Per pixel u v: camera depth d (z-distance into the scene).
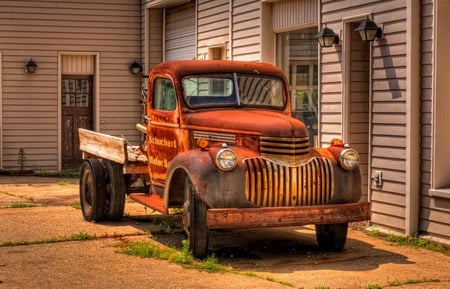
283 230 12.74
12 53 23.58
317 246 11.34
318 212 10.05
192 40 21.58
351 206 10.23
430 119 11.52
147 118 12.53
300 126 10.31
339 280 9.10
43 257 10.53
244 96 11.73
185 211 10.30
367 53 13.42
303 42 15.75
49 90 23.88
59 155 23.98
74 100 24.44
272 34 16.72
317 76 15.23
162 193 12.21
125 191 13.28
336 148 10.68
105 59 24.27
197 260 10.21
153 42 24.11
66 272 9.60
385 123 12.30
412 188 11.69
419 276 9.34
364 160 13.41
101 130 24.30
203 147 10.31
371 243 11.55
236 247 11.30
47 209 15.18
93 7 24.12
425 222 11.66
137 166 12.79
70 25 23.98
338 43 13.52
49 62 23.84
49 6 23.78
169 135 11.80
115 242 11.59
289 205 10.16
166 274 9.43
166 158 11.91
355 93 13.37
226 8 18.48
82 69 24.34
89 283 9.02
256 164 10.02
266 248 11.23
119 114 24.41
